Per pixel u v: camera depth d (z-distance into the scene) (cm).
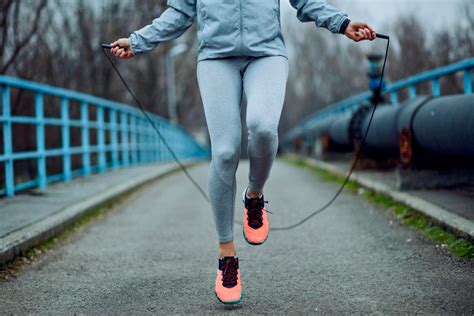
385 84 867
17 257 409
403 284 327
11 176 674
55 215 527
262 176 304
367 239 454
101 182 859
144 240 488
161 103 2550
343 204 642
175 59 2886
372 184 694
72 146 1236
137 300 320
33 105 1009
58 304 314
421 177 604
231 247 307
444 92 1020
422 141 559
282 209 639
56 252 444
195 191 847
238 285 305
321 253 417
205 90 295
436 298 298
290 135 2892
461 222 415
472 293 302
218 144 290
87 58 1440
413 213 509
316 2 303
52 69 1108
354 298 308
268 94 285
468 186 596
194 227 541
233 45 291
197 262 405
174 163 1580
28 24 988
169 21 311
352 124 896
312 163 1323
